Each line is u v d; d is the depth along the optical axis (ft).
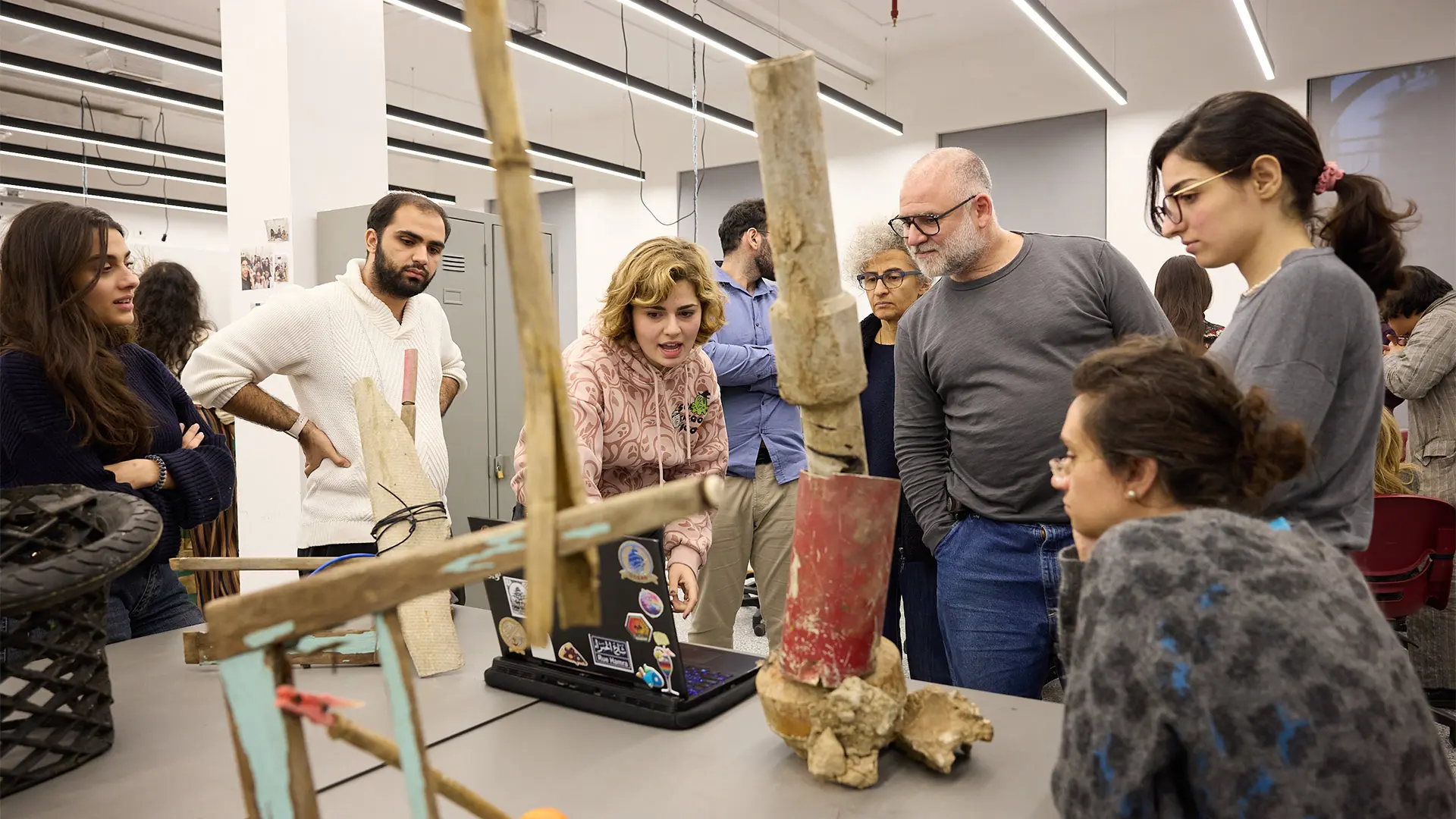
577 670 3.93
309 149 11.03
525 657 4.09
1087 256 5.54
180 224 37.01
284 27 10.73
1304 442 2.64
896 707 3.11
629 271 5.16
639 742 3.48
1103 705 2.25
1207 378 2.66
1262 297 3.69
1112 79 19.63
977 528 5.72
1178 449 2.58
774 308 2.83
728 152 29.73
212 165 33.47
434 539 4.37
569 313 33.63
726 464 6.15
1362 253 3.81
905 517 6.98
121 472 5.09
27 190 31.96
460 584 1.62
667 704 3.62
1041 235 5.71
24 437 4.74
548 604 1.45
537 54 17.80
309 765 1.72
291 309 6.33
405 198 6.49
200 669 4.36
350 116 11.48
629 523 1.49
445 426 11.14
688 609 5.13
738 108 29.25
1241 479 2.62
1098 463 2.76
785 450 7.73
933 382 6.01
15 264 4.83
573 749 3.42
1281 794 2.07
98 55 22.38
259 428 11.14
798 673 3.15
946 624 5.95
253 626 1.64
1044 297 5.46
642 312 5.18
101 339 5.27
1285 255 3.78
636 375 5.48
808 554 3.07
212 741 3.51
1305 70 20.59
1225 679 2.11
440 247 6.73
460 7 14.61
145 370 5.85
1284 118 3.70
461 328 11.29
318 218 11.05
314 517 6.40
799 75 2.49
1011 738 3.47
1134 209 22.85
